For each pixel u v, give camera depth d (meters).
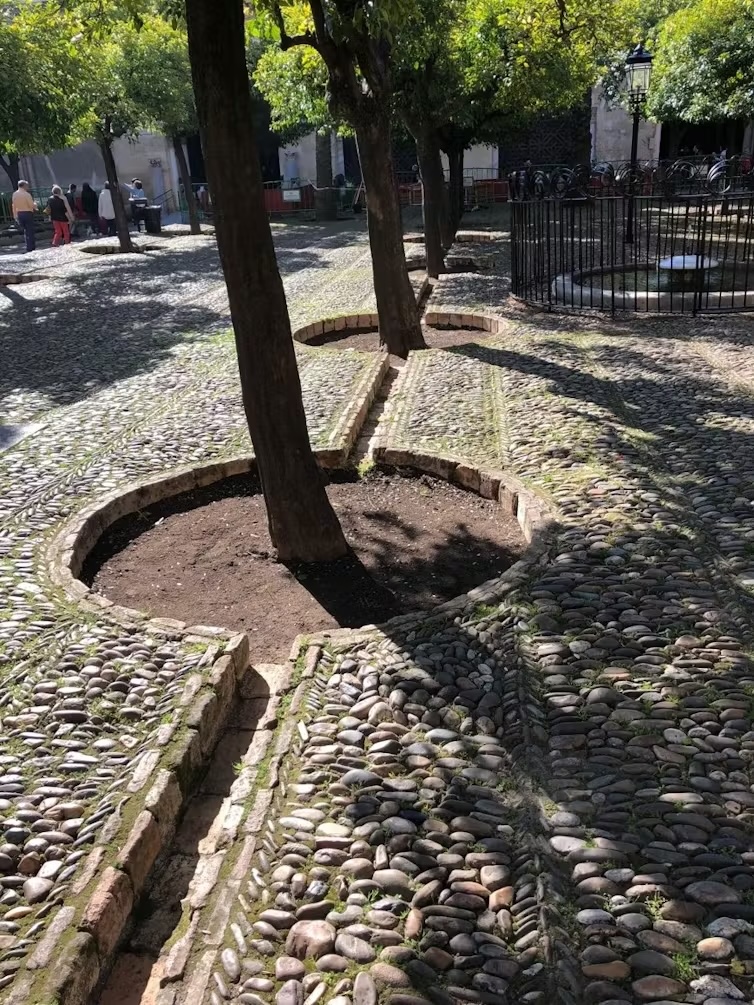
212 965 2.16
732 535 4.24
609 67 20.25
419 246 17.72
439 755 2.87
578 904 2.25
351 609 4.19
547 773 2.73
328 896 2.34
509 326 9.64
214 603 4.30
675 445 5.54
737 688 3.08
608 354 8.03
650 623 3.53
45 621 3.84
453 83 12.51
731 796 2.58
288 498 4.59
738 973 2.04
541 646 3.42
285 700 3.24
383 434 6.11
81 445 6.34
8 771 2.88
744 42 15.40
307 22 9.14
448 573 4.48
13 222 28.88
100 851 2.47
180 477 5.52
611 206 9.94
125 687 3.32
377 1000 2.03
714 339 8.42
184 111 21.80
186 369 8.55
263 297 4.23
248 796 2.77
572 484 5.00
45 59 13.22
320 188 26.92
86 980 2.15
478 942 2.17
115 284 14.75
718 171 14.27
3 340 10.42
